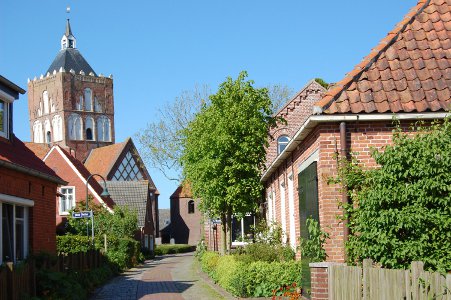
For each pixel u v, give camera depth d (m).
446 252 10.64
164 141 54.09
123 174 80.44
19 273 13.45
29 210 18.25
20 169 16.48
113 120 101.31
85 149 97.62
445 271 10.13
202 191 27.41
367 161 13.41
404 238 10.91
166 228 89.44
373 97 13.59
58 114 96.94
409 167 10.91
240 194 24.67
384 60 14.34
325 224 13.34
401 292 8.12
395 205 11.02
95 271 23.59
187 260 46.69
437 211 10.73
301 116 37.56
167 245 72.12
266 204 27.84
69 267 19.81
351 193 12.62
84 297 18.03
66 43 100.62
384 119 13.30
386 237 10.79
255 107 24.78
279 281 17.05
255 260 18.72
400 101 13.46
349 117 13.28
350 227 12.67
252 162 24.66
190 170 27.77
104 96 100.50
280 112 37.56
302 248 14.57
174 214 85.50
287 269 17.11
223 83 24.80
